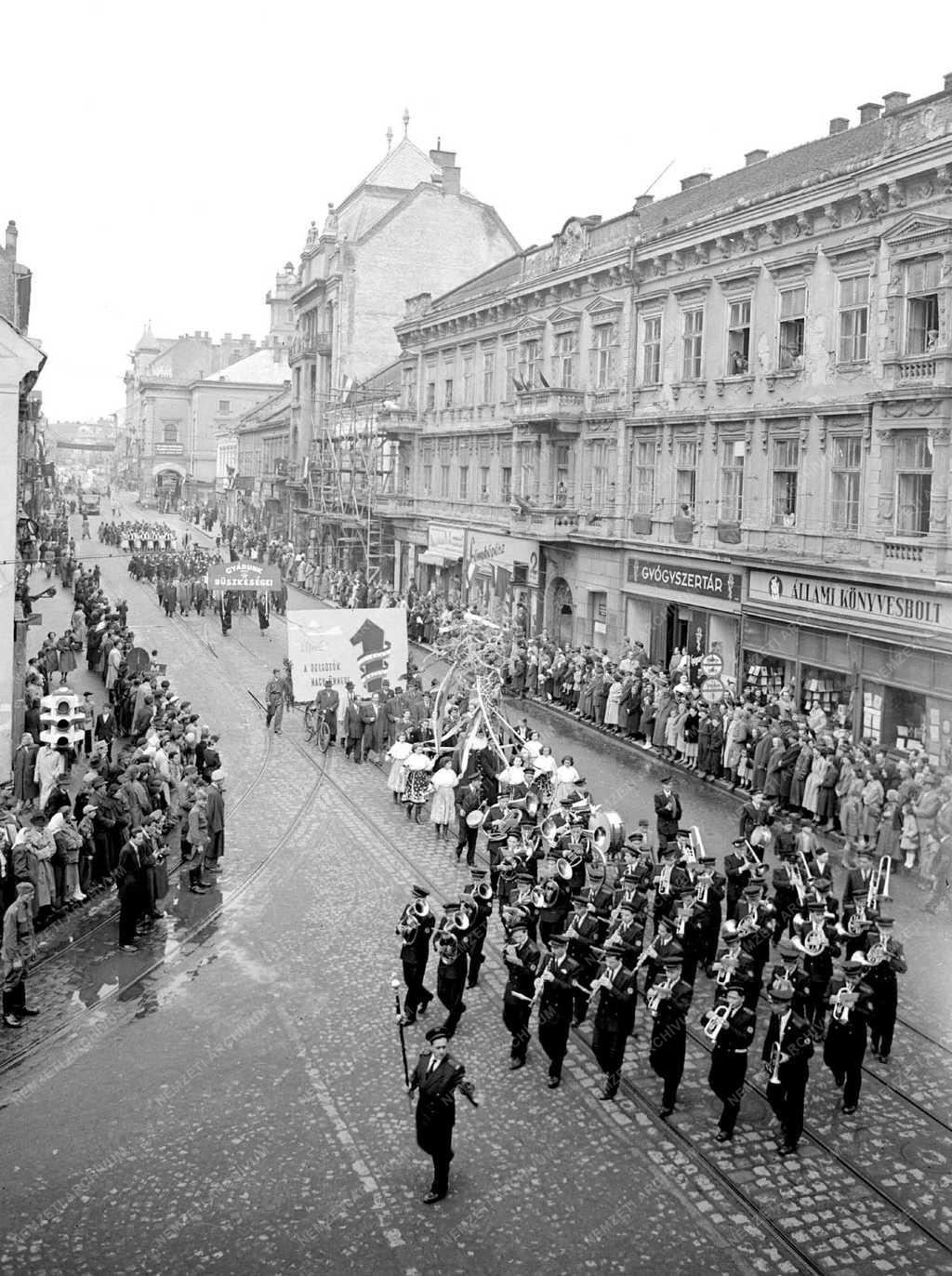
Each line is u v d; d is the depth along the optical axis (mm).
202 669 40344
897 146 26219
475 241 71812
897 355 26188
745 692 30484
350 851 21328
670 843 17766
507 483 47094
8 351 23594
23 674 29312
